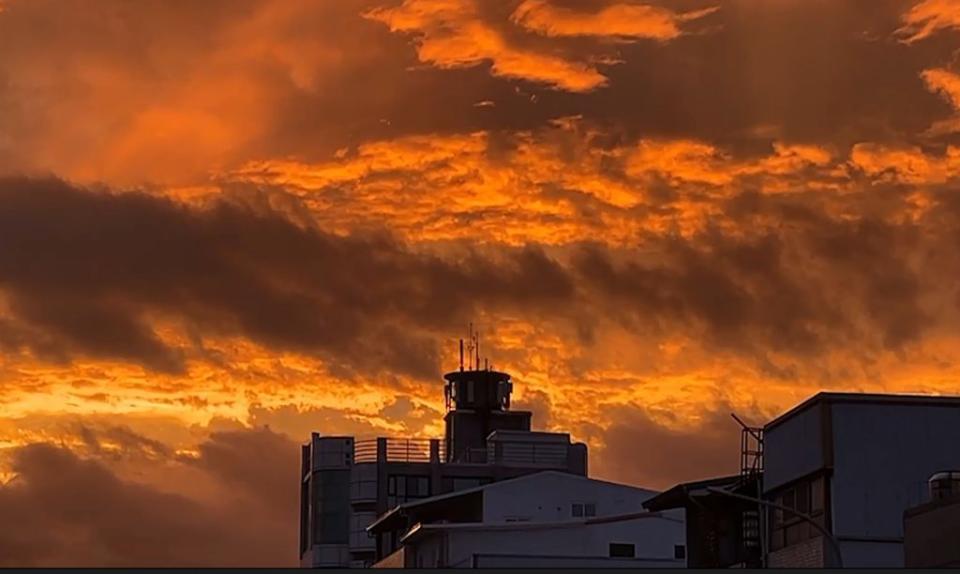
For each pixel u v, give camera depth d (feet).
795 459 425.69
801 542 420.36
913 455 411.75
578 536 655.35
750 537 447.83
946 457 412.36
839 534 406.41
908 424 413.39
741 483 454.40
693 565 469.57
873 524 407.44
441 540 642.63
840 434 411.75
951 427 413.59
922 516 352.90
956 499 342.03
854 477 409.90
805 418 422.00
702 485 465.06
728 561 460.55
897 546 406.41
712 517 466.70
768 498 440.86
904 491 409.90
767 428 444.14
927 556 349.41
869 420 412.77
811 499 419.33
